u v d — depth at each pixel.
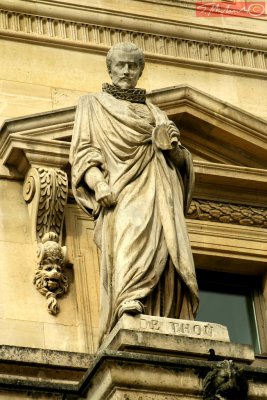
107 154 20.53
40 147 22.41
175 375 19.22
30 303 21.89
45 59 23.64
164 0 24.56
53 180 22.25
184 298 20.08
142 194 20.28
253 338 23.16
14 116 23.12
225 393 19.17
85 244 22.38
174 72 24.20
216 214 23.19
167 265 20.05
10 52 23.58
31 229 22.27
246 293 23.41
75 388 19.70
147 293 19.86
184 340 19.58
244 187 23.36
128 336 19.45
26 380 19.80
